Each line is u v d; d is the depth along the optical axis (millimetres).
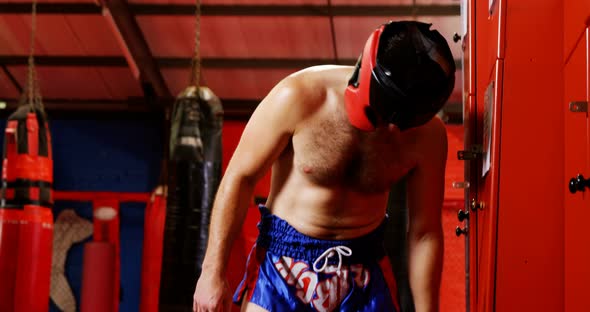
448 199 6828
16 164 6539
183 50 7586
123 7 7113
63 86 8148
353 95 1918
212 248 2105
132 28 7328
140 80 7832
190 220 6312
